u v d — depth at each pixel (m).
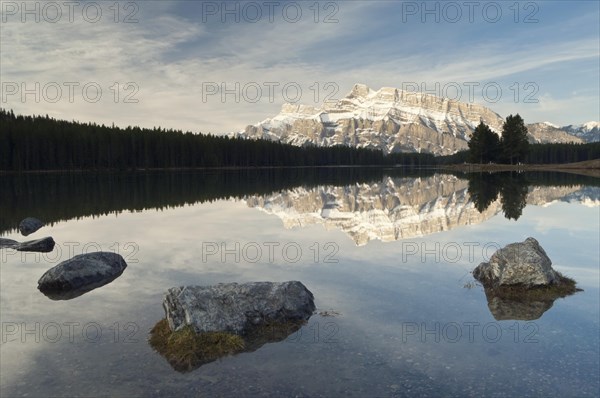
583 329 9.10
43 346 8.61
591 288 11.91
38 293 12.34
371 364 7.68
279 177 105.94
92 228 24.30
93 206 36.72
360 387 6.91
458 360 7.77
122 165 130.00
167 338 8.77
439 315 10.05
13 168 111.00
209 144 157.75
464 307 10.58
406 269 14.30
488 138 131.50
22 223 23.88
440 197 44.19
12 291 12.54
